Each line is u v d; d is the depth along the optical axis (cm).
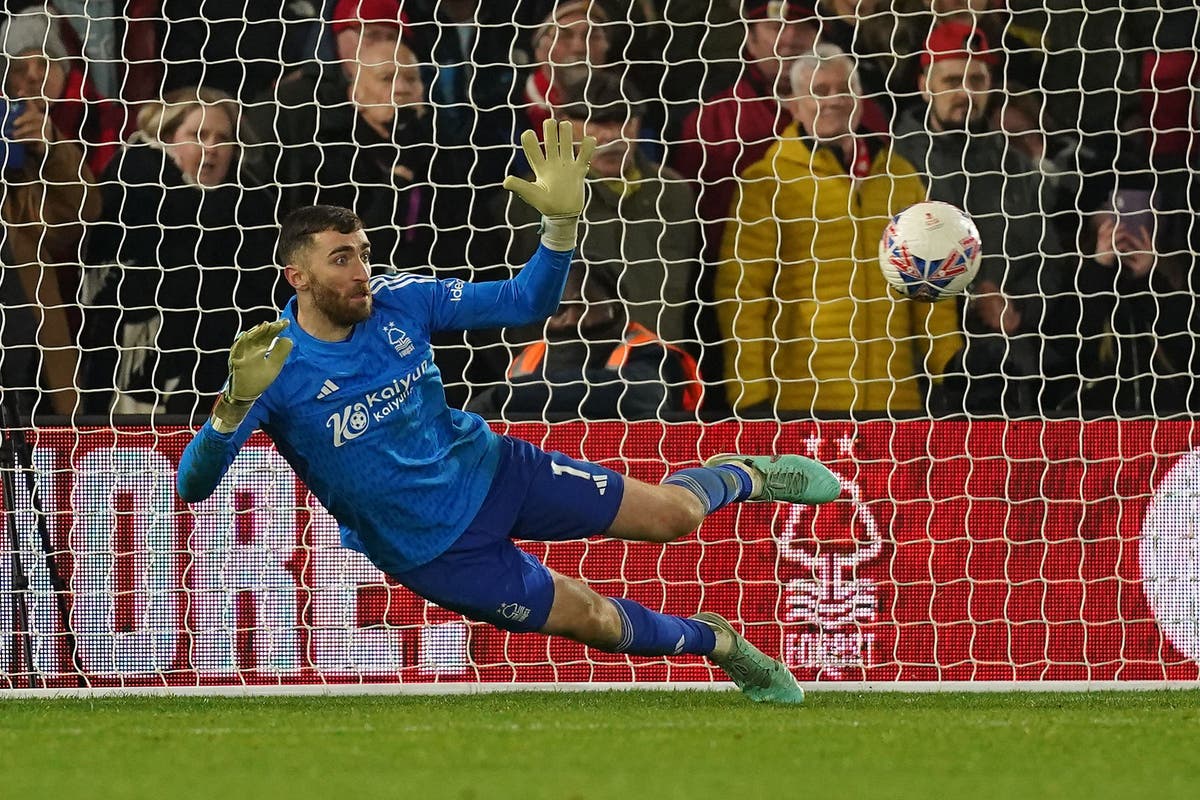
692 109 2978
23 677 2108
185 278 2803
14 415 2233
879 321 2792
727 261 2700
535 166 1662
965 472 2169
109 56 2911
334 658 2136
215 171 2819
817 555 2166
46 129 2811
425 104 2675
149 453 2145
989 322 2853
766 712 1744
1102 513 2169
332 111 2895
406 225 2898
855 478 2169
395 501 1623
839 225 2803
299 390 1593
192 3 2947
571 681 2144
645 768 1289
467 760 1340
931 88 2919
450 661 2144
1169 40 3059
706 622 1830
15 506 2125
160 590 2130
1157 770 1288
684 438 2169
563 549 2167
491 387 2589
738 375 2830
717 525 2167
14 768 1316
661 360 2581
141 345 2762
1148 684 2103
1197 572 2167
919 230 1956
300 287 1587
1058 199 2956
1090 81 3028
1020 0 3025
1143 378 2867
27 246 2739
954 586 2162
